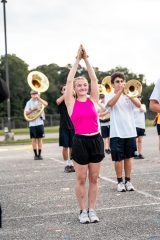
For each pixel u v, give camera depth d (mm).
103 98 12742
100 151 5859
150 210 6441
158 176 9758
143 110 13062
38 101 13812
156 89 5754
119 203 6977
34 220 6117
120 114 7949
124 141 7949
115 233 5320
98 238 5141
